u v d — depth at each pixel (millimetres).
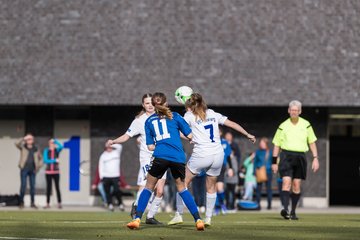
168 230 34875
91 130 81250
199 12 81000
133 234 32750
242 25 80688
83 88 79625
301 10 81000
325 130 80938
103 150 81250
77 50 80312
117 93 79438
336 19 80812
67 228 36469
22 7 81250
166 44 80312
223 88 79375
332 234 34156
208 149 37219
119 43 80375
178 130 34875
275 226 39531
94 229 35656
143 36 80500
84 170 81688
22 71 80000
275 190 79750
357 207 80750
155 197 40000
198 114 37250
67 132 81938
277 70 79750
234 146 73250
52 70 80000
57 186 72875
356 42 80500
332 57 80188
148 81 79625
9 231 34531
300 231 35812
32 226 38156
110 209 68062
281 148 48219
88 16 80875
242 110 81125
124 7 81062
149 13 80938
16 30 80750
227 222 44000
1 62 80188
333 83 79625
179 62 79938
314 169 48094
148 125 34812
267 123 81062
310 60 80062
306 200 80562
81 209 71312
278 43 80312
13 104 79438
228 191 70125
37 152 72688
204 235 32531
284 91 79375
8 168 82250
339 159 84062
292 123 47969
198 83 79500
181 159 34562
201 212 63500
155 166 34562
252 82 79500
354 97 79438
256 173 73062
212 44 80312
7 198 79188
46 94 79500
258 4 81125
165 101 34938
